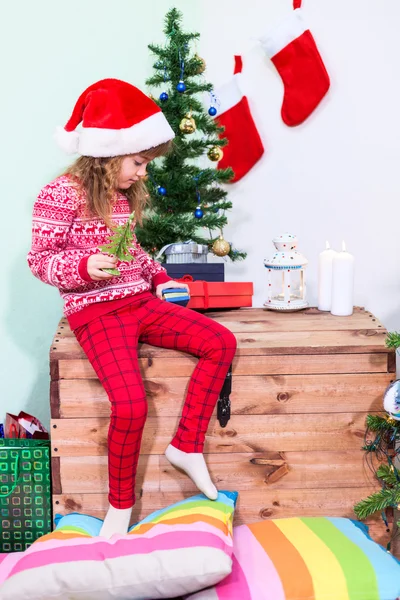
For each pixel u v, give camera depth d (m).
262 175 2.27
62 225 1.37
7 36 1.94
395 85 2.17
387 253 2.28
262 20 2.19
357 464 1.54
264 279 2.35
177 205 1.95
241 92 2.21
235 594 1.23
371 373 1.50
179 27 1.95
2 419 2.13
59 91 2.02
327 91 2.16
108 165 1.39
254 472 1.53
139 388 1.34
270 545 1.37
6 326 2.08
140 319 1.46
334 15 2.14
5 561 1.30
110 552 1.24
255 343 1.49
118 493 1.37
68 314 1.44
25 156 2.01
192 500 1.43
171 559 1.20
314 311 1.79
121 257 1.34
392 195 2.24
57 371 1.45
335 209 2.27
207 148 2.15
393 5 2.13
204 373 1.42
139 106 1.39
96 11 2.03
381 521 1.56
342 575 1.27
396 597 1.25
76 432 1.48
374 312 2.31
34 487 1.54
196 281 1.77
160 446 1.50
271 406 1.50
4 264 2.04
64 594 1.18
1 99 1.96
